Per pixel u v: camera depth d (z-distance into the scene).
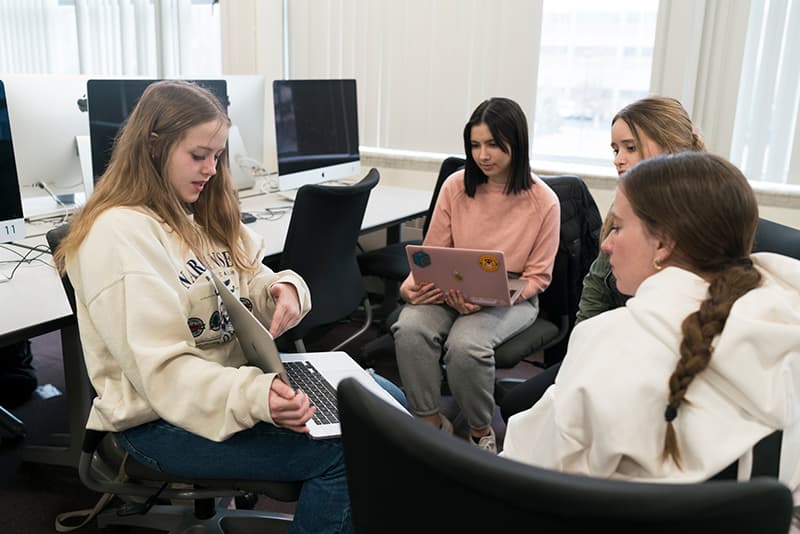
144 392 1.37
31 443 2.35
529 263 2.36
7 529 1.95
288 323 1.68
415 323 2.29
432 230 2.51
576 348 0.99
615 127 1.79
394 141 3.81
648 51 3.16
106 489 1.55
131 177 1.45
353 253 2.61
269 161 4.14
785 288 0.99
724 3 2.89
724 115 2.99
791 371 0.88
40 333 1.66
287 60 4.06
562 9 3.31
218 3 4.18
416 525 0.85
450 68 3.56
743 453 0.86
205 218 1.64
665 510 0.67
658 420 0.89
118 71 4.59
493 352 2.21
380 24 3.69
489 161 2.28
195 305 1.48
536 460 1.00
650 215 1.00
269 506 2.13
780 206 2.95
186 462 1.43
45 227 2.56
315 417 1.45
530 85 3.38
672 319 0.93
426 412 2.34
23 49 5.11
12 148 1.90
